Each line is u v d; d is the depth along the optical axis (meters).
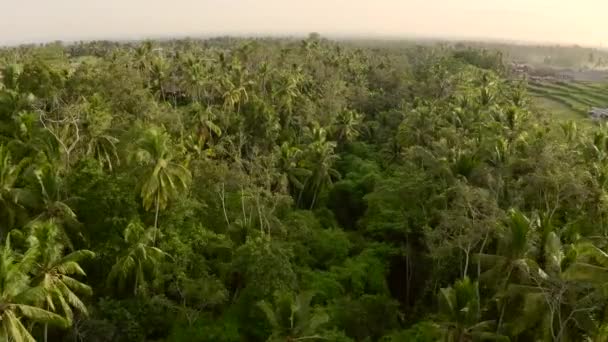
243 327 41.88
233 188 56.28
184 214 47.97
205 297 42.38
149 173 44.50
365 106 111.12
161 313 41.50
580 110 127.00
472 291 31.16
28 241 33.09
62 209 42.16
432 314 42.72
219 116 79.38
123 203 46.69
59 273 33.53
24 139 53.09
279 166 66.25
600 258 30.70
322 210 67.25
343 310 44.12
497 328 34.75
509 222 36.94
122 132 59.88
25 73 70.06
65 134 52.44
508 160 53.34
